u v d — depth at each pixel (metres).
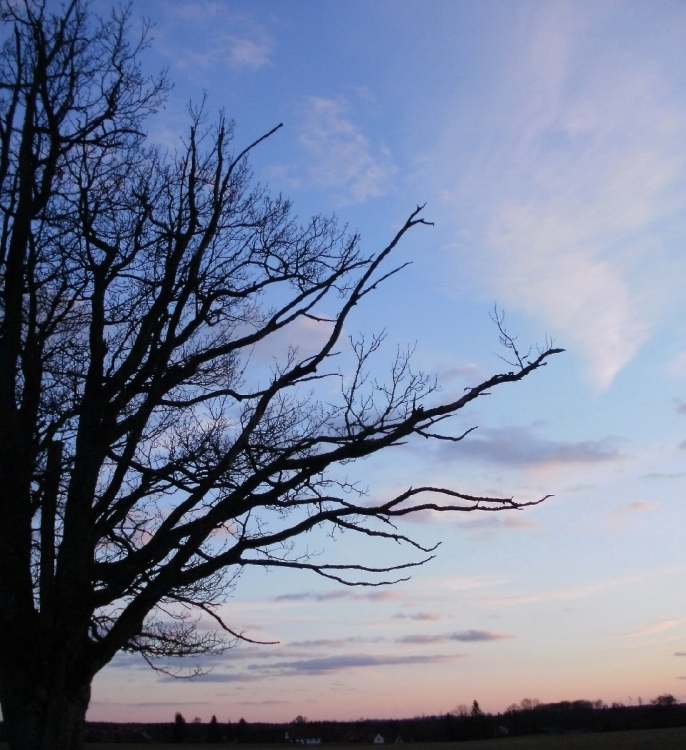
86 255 8.81
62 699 6.48
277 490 7.20
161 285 8.48
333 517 7.42
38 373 7.92
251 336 8.22
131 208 9.07
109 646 6.76
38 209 7.94
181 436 10.22
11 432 7.00
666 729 69.62
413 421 7.38
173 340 7.89
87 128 8.52
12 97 7.98
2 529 6.68
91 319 8.82
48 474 7.54
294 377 7.57
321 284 8.58
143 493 8.29
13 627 6.43
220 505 7.05
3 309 7.89
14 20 8.38
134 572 6.87
